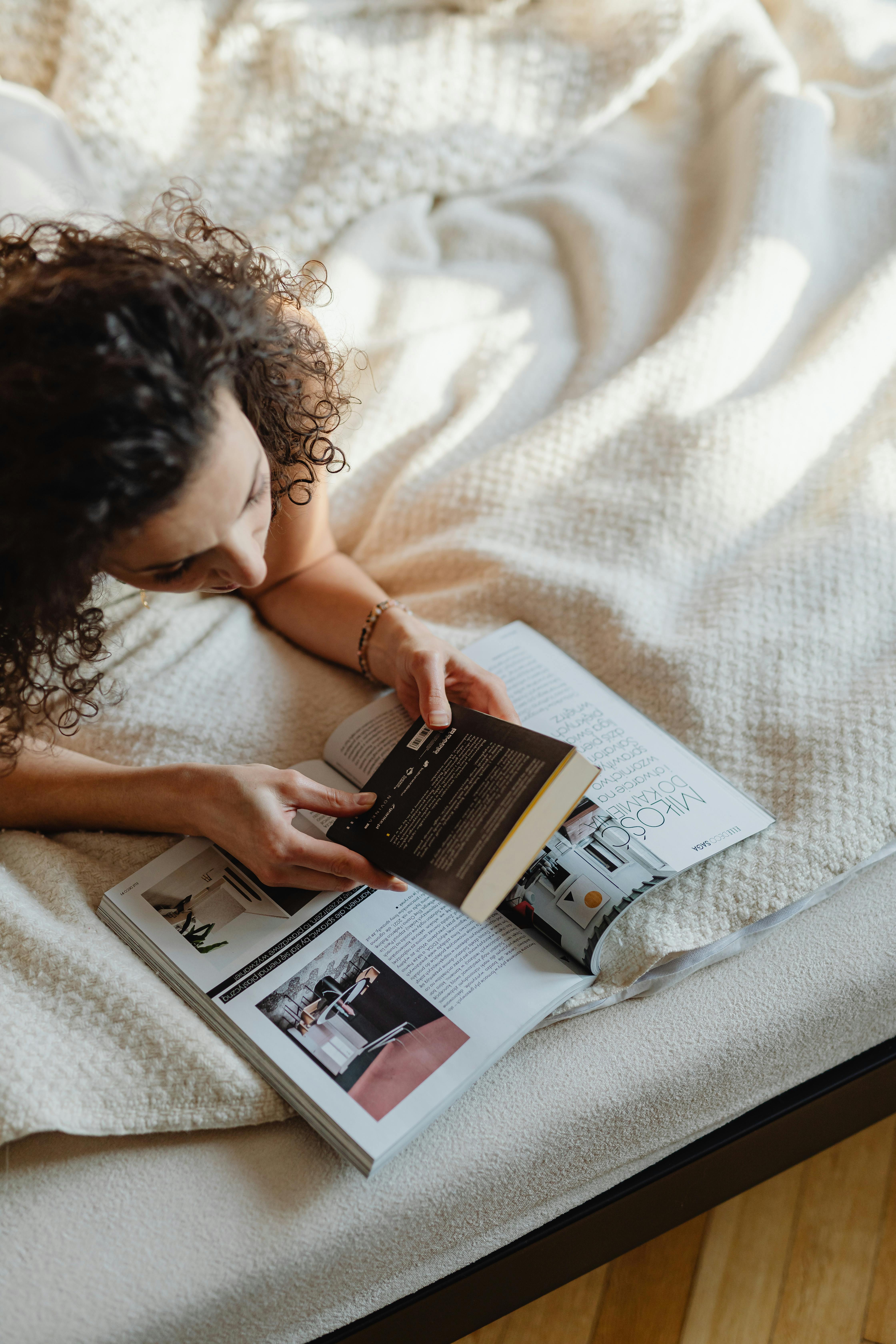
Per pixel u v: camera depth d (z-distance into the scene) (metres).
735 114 1.37
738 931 0.79
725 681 0.92
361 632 0.98
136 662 0.98
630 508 1.06
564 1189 0.75
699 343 1.15
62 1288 0.63
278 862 0.76
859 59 1.42
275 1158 0.70
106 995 0.73
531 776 0.70
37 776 0.86
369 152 1.31
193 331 0.58
